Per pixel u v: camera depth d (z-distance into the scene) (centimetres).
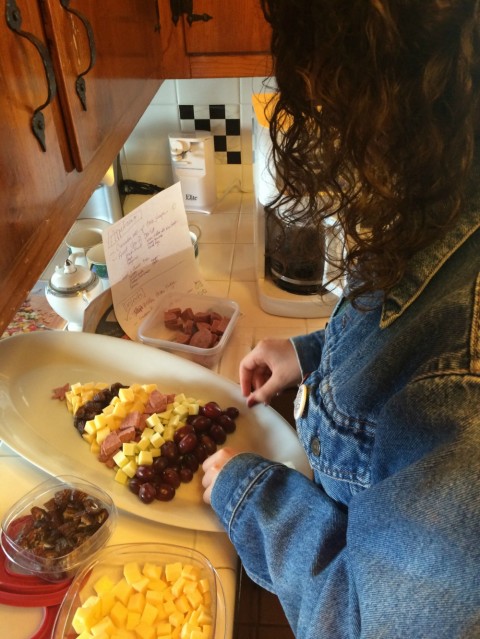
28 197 50
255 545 60
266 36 101
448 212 38
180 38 102
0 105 45
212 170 143
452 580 33
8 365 89
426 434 37
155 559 67
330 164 42
